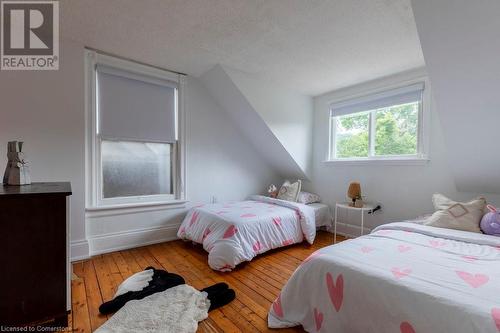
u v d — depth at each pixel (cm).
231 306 176
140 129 291
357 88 338
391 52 246
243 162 390
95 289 195
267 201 354
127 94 282
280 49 247
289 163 393
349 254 149
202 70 309
